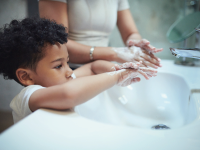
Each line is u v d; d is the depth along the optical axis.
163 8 1.12
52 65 0.45
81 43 0.76
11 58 0.45
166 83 0.69
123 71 0.47
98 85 0.41
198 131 0.30
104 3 0.73
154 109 0.66
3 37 0.45
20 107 0.41
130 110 0.66
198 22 0.77
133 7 1.16
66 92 0.36
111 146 0.26
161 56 1.19
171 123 0.59
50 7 0.65
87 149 0.25
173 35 0.91
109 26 0.78
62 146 0.26
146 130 0.30
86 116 0.51
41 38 0.43
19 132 0.28
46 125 0.31
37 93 0.39
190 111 0.50
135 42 0.66
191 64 0.86
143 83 0.71
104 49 0.68
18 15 0.99
